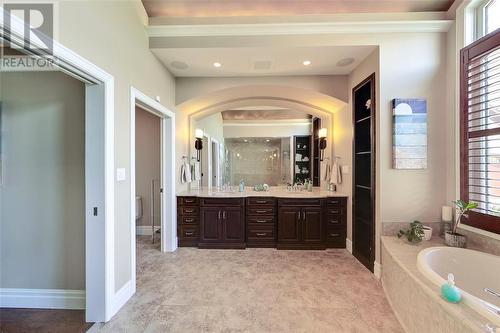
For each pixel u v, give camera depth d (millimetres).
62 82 2201
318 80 3650
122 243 2258
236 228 3771
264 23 2781
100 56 1934
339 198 3736
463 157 2512
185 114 4152
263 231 3783
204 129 5191
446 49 2748
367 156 3244
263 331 1888
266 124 6625
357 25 2734
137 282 2670
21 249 2236
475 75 2393
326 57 3061
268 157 6695
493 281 2072
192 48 2846
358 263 3189
